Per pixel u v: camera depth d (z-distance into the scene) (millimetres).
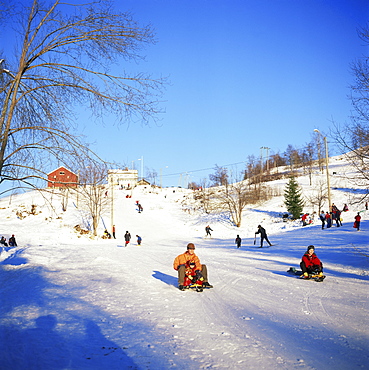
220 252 25109
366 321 6973
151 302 8453
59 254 22500
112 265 15766
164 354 5039
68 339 5562
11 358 4680
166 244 37344
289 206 54031
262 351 5254
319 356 5074
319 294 9648
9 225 49781
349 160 13984
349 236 26453
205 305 8289
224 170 75188
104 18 8930
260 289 10367
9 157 9242
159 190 104938
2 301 8281
